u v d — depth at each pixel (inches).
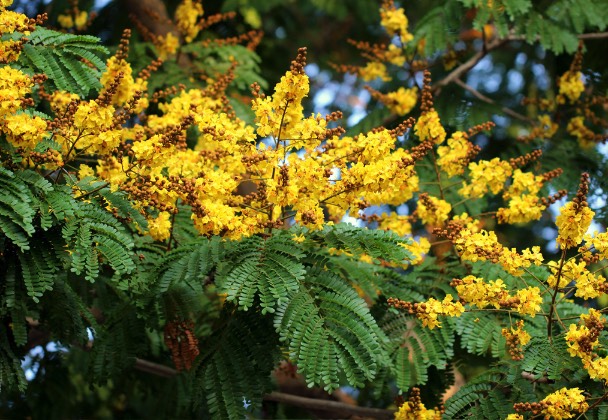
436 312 167.8
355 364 157.2
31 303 176.4
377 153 167.5
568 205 160.7
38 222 160.4
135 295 179.6
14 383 179.6
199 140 212.5
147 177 164.9
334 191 168.6
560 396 158.9
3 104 153.6
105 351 188.4
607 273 235.9
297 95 164.2
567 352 169.6
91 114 160.2
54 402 248.2
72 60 180.4
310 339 157.4
